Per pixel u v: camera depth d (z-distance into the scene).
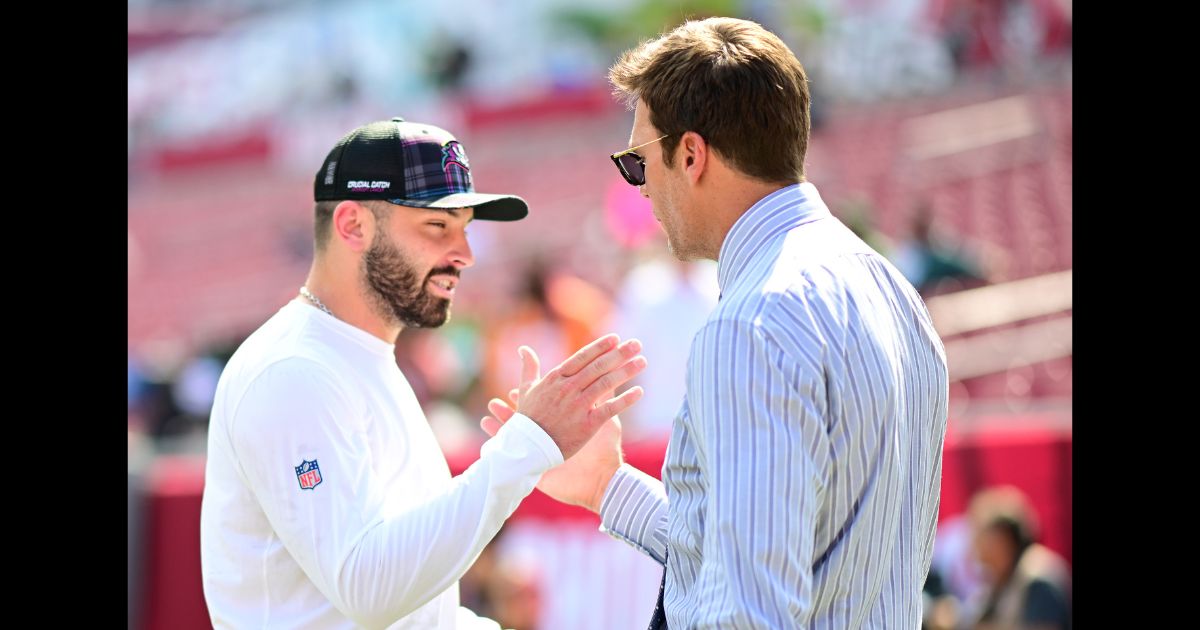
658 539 9.45
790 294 7.32
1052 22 70.56
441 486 9.66
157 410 34.34
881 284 7.89
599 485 9.83
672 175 8.19
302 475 8.59
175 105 75.75
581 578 18.36
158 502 18.48
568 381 8.73
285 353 8.95
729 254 8.03
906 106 69.31
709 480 7.30
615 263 41.50
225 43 76.44
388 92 75.44
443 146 9.60
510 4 76.12
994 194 56.09
